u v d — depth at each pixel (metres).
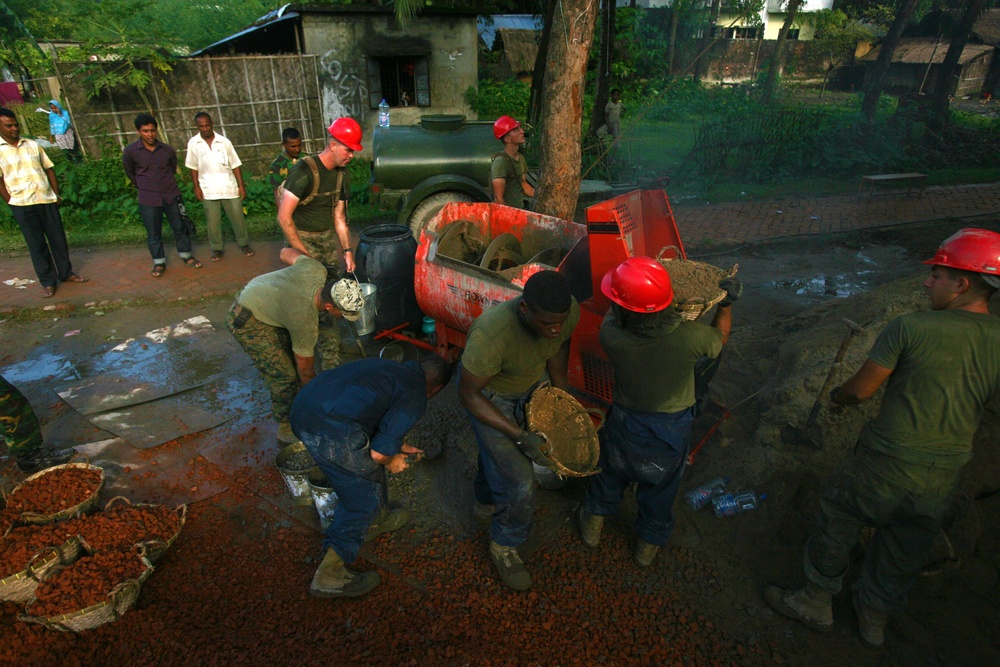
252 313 3.66
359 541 3.02
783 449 3.71
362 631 2.93
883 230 9.11
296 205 5.06
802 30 32.59
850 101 21.92
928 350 2.35
